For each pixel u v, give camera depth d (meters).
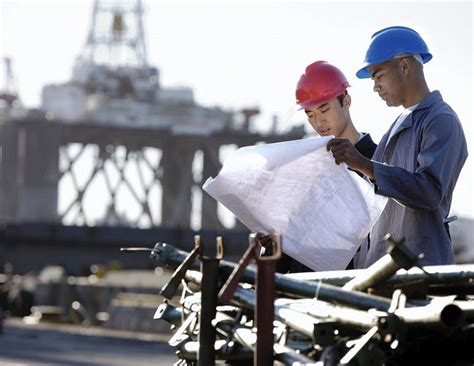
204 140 168.12
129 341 44.53
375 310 4.03
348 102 7.35
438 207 6.22
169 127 167.62
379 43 6.39
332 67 7.33
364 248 6.82
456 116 6.29
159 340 43.50
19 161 163.75
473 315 4.02
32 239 68.50
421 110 6.30
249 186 5.70
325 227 5.86
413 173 5.95
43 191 159.25
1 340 44.94
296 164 5.68
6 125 162.62
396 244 3.97
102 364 32.38
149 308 49.69
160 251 5.20
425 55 6.47
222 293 4.18
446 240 6.25
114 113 168.00
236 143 167.88
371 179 6.49
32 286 89.44
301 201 5.78
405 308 4.04
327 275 5.13
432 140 6.14
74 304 63.75
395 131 6.37
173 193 169.38
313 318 4.20
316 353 4.09
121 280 76.19
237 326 4.57
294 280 4.41
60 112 171.25
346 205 5.84
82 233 67.56
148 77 189.50
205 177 168.62
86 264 68.69
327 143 5.72
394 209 6.36
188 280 5.11
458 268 4.48
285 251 5.84
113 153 167.50
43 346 41.34
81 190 163.00
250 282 4.55
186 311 5.29
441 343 4.05
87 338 47.31
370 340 3.93
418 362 4.09
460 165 6.25
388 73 6.38
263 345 4.16
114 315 51.94
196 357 5.00
